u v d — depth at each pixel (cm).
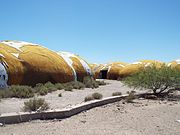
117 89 3209
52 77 3136
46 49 3597
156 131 1072
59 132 1009
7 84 2531
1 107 1541
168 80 2481
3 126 1089
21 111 1355
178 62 5838
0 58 2614
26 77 2814
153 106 1831
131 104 1914
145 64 6269
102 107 1731
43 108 1328
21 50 3100
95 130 1060
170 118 1375
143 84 2508
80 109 1504
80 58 4269
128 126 1161
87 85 3353
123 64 7200
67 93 2500
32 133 985
